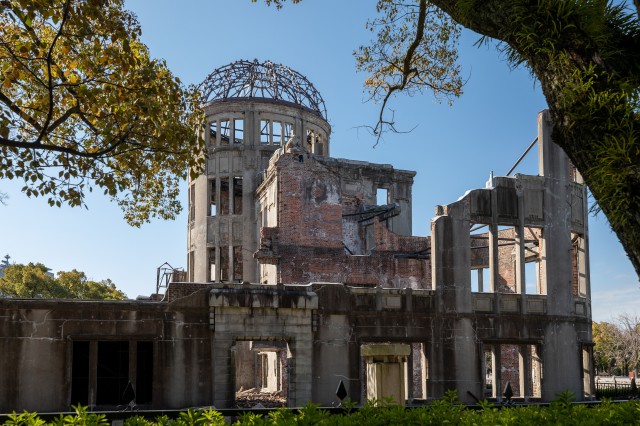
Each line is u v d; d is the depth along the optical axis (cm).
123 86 1602
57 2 1433
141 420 866
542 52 515
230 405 2769
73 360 2791
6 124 1468
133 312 2723
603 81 491
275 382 4078
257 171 5469
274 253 4050
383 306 3084
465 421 855
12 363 2541
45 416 1445
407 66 1266
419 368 3956
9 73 1579
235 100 5566
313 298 2941
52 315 2620
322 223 4278
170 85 1708
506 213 3416
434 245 3253
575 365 3422
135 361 2692
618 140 461
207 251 5456
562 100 494
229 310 2834
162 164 1973
